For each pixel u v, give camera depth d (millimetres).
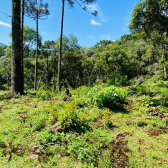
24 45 26969
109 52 28875
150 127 3830
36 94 9516
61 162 2510
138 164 2422
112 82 14930
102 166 2365
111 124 3961
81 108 5727
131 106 5754
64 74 30609
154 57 27016
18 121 4477
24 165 2451
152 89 9484
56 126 3674
